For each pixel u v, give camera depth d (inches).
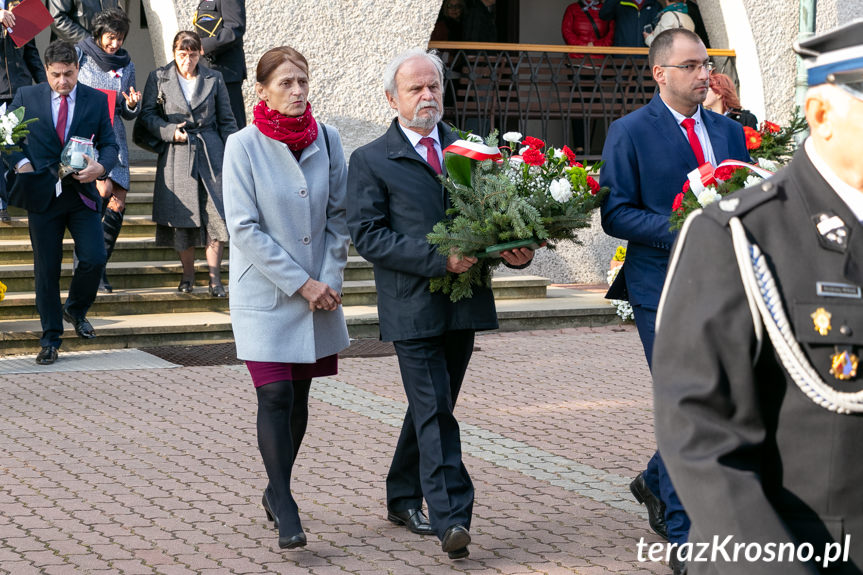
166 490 201.9
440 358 172.4
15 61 374.0
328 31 438.0
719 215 73.7
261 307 172.7
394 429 250.4
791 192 73.8
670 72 173.0
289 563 166.9
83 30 384.5
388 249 167.9
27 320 350.3
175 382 295.7
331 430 248.4
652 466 178.5
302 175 175.2
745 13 504.1
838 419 70.7
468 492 167.0
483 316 173.2
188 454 226.2
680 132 175.0
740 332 70.7
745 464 70.7
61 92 299.1
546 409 272.5
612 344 364.8
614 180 173.5
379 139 175.0
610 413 268.8
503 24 600.4
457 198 167.2
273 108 175.3
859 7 529.0
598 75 501.0
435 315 169.6
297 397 183.6
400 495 184.2
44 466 215.3
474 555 171.3
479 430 250.4
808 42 72.6
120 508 191.0
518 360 335.9
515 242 165.3
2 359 322.0
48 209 304.0
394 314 171.0
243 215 171.2
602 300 416.2
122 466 216.5
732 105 254.7
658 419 72.2
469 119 498.3
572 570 165.0
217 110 366.9
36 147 299.1
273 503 178.5
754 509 67.3
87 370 307.7
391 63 174.1
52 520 183.9
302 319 173.6
